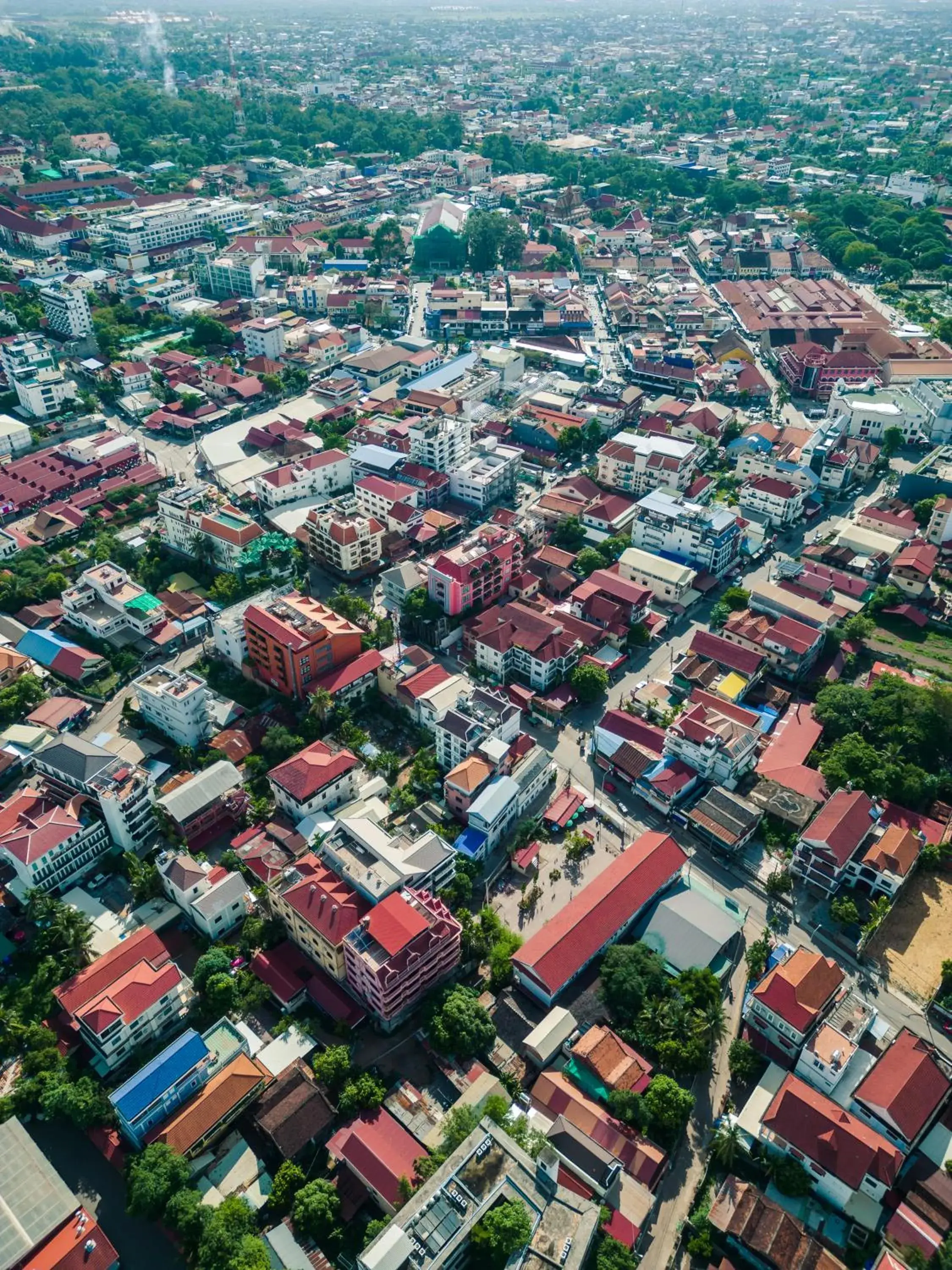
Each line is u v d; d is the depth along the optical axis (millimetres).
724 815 198625
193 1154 144625
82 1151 149625
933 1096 145875
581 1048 156375
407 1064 159875
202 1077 151375
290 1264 132125
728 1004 169750
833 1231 137500
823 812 194750
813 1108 142500
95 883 189625
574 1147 141750
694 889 187125
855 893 190375
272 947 176000
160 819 193750
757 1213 136625
